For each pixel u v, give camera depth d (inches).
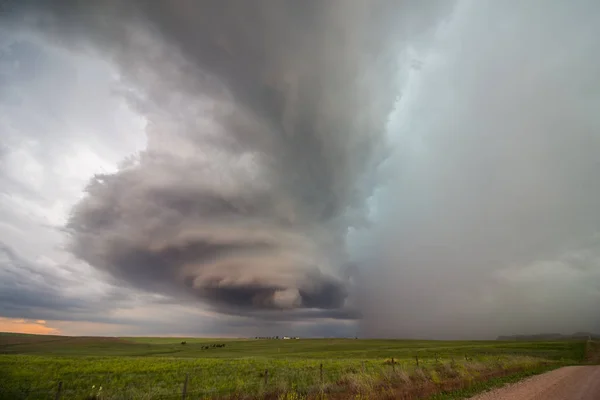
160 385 986.1
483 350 3031.5
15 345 4603.8
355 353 2997.0
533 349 3122.5
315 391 735.7
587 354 2613.2
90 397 840.9
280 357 2659.9
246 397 722.2
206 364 1649.9
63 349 4271.7
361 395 660.1
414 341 6087.6
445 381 807.7
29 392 901.8
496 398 641.0
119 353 3801.7
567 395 686.5
